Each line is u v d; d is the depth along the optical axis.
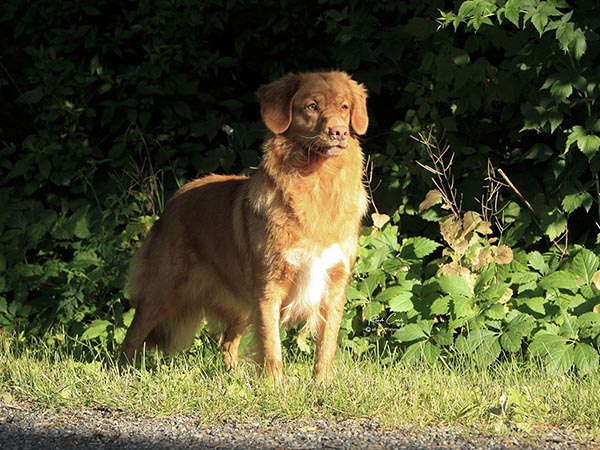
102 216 12.04
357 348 10.39
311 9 12.30
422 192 11.52
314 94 8.96
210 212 9.90
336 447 7.05
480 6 10.12
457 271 10.30
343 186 9.07
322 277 9.16
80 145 12.69
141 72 12.45
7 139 13.49
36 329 11.69
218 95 12.93
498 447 7.06
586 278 10.20
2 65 13.21
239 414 7.91
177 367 9.82
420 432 7.46
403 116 12.27
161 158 12.52
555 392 8.46
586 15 10.36
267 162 9.10
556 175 10.58
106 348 10.94
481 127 11.54
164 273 10.17
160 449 7.00
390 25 11.81
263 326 9.18
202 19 12.34
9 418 7.93
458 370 9.68
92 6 12.75
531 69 10.60
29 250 12.64
